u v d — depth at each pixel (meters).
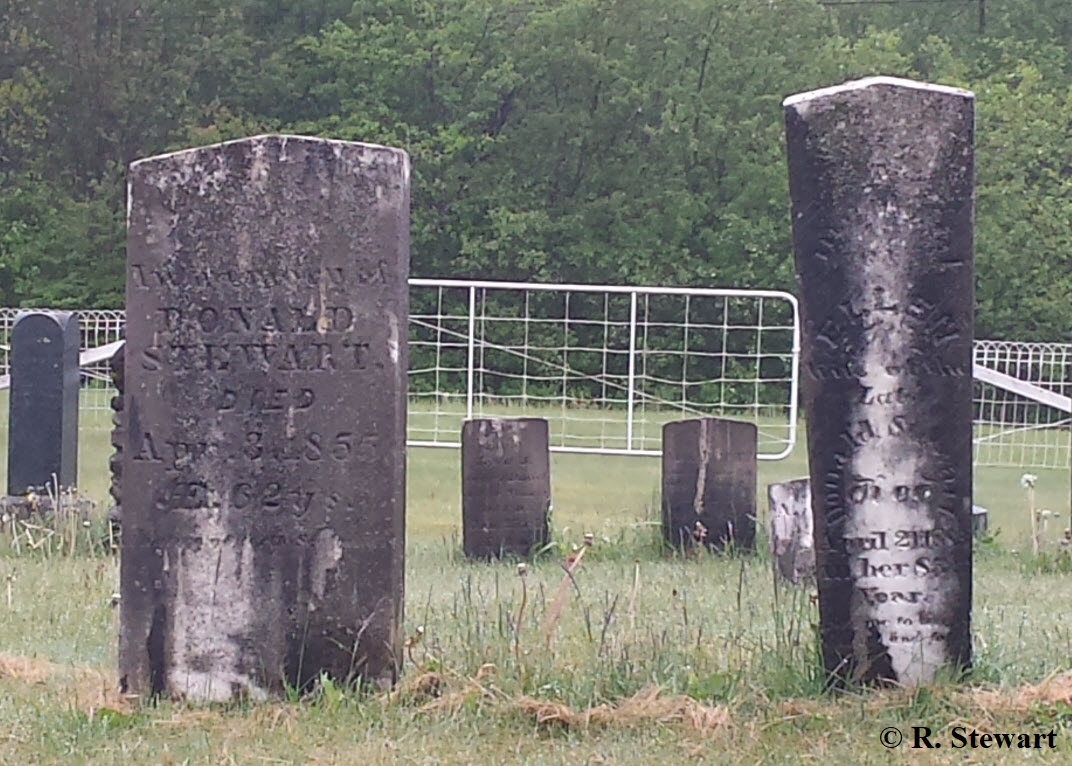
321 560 6.82
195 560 6.82
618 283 38.84
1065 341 37.75
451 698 6.70
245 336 6.76
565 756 6.10
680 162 39.78
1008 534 17.12
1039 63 41.84
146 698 6.85
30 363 14.38
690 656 7.32
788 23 40.69
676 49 40.22
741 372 37.81
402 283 6.81
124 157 40.75
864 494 7.00
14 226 39.00
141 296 6.78
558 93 40.44
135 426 6.83
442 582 11.70
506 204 39.50
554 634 7.95
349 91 40.56
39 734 6.39
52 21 40.50
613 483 22.77
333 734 6.37
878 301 6.91
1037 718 6.61
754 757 6.11
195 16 40.97
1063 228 38.19
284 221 6.72
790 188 6.99
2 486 20.33
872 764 6.04
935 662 7.05
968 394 6.97
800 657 7.23
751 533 14.73
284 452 6.79
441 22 41.66
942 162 6.87
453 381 37.62
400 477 6.87
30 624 9.10
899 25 43.97
